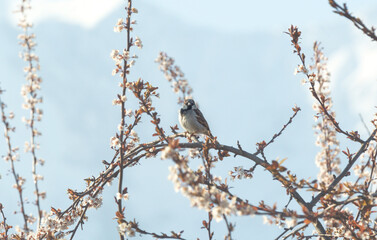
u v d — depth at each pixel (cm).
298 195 579
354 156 614
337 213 507
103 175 661
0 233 600
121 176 594
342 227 550
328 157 743
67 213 640
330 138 743
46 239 591
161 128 641
